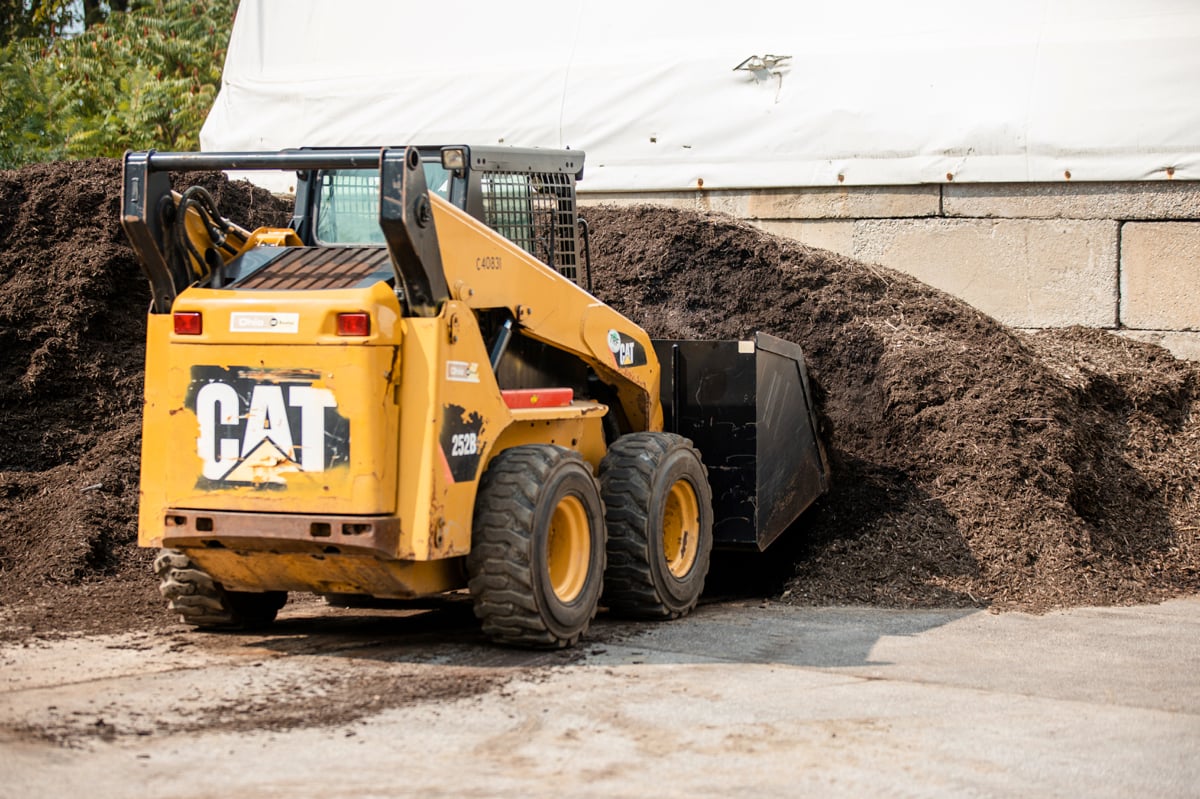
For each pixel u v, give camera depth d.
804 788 4.25
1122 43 10.76
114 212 9.41
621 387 7.36
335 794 4.07
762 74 11.85
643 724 4.89
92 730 4.65
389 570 5.66
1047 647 6.39
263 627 6.68
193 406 5.67
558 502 6.06
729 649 6.22
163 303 5.98
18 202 9.61
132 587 7.38
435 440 5.56
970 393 8.75
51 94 16.95
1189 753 4.71
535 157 7.02
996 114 11.01
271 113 13.74
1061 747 4.75
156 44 19.33
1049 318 11.05
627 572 6.76
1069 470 8.34
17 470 8.52
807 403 8.09
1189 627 6.91
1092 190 10.84
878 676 5.73
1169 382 9.74
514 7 12.94
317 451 5.50
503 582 5.87
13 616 6.67
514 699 5.19
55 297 9.05
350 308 5.45
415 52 13.26
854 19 11.66
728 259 9.77
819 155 11.60
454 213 5.82
